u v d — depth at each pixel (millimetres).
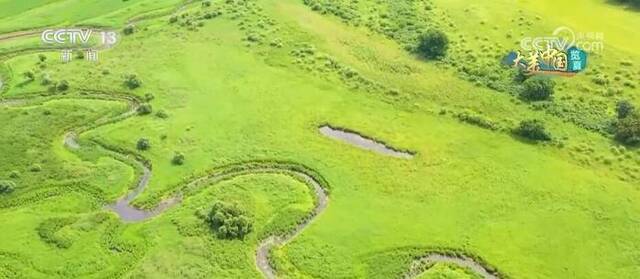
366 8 118375
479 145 88188
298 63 103875
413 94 97812
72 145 88250
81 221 76438
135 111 94312
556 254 73062
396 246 73938
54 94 97562
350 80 100500
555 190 80938
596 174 83125
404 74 101688
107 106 95000
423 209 78688
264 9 117562
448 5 119812
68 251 72688
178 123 91625
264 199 79938
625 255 72875
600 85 98125
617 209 78312
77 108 94500
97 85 99062
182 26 113188
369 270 71250
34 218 76812
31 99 96625
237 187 81625
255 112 94062
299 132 90812
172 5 120562
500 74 100812
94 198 80000
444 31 111250
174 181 82312
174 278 69562
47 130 90250
